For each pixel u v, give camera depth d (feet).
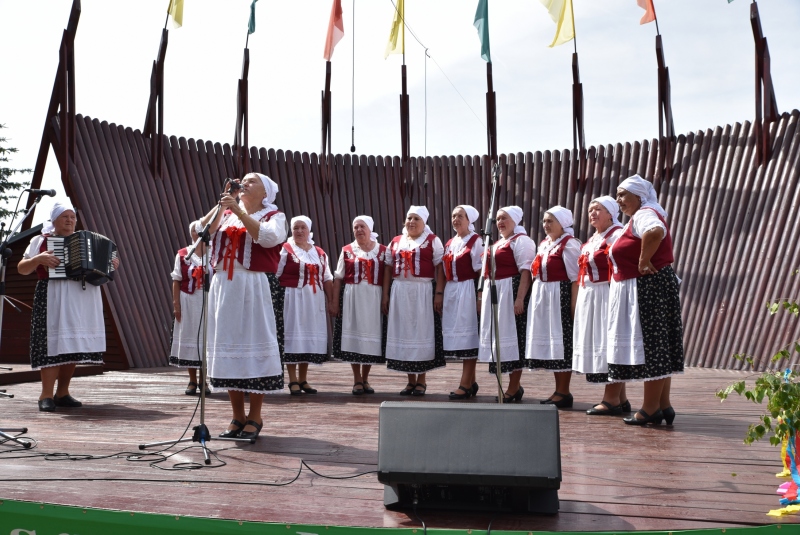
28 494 9.80
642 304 15.12
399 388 22.91
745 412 17.40
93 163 29.30
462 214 20.39
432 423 9.00
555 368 18.30
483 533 8.11
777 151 28.43
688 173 30.60
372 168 36.22
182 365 20.83
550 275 18.44
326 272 22.94
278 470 11.38
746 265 28.17
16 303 29.89
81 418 16.56
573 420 16.14
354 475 11.03
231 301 13.51
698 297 29.12
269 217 13.71
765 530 8.20
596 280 16.74
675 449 12.92
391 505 9.24
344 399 20.25
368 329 21.40
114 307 28.68
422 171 36.27
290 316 21.43
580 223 33.06
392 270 21.56
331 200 35.53
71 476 10.91
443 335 20.48
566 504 9.52
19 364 29.48
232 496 9.82
